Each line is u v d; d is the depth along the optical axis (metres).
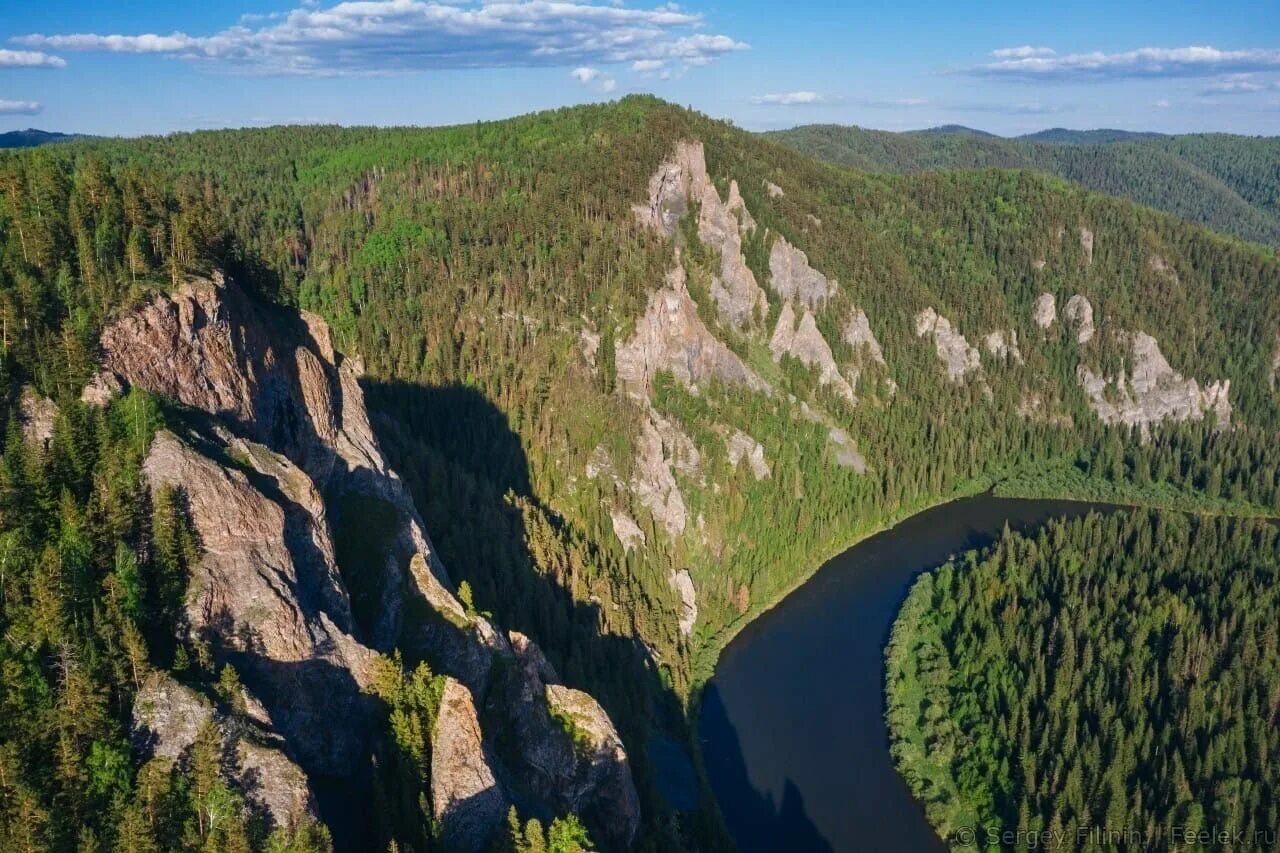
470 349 176.62
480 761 71.06
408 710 71.06
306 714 66.00
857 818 114.81
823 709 136.75
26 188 83.88
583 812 85.94
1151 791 109.94
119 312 72.94
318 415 91.62
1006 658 139.62
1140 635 137.88
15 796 51.03
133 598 60.19
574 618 125.00
